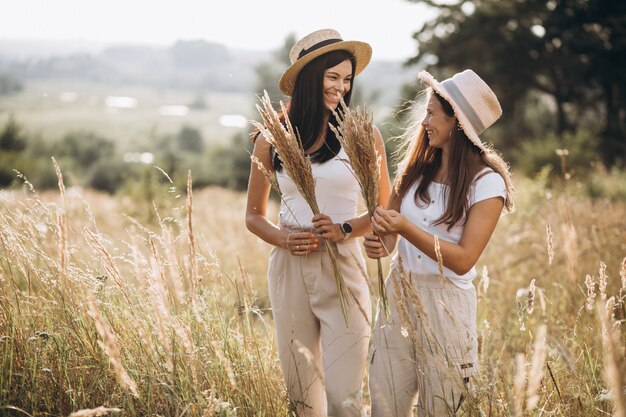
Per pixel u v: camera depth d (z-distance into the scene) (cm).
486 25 2319
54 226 301
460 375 242
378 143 307
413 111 290
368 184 259
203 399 244
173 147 10481
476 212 258
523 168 1564
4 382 255
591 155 1590
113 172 4575
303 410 295
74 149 7200
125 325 280
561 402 259
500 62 2306
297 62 292
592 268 468
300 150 270
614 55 2211
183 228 272
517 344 369
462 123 256
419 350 241
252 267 621
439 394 259
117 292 301
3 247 295
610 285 419
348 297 286
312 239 287
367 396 368
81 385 259
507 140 2612
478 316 422
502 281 498
